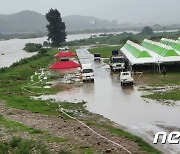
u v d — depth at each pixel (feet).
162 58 216.95
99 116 117.19
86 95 157.38
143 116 113.60
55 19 581.53
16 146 81.61
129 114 117.80
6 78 210.18
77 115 119.24
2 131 97.71
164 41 302.04
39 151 77.00
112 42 606.55
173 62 221.87
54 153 76.69
